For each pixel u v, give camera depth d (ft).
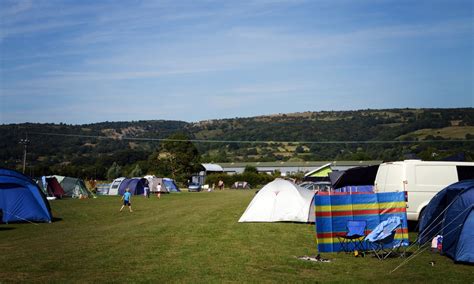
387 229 46.70
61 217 87.45
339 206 49.03
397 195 49.96
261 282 35.09
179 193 199.21
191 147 293.64
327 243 48.37
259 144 475.31
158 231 64.69
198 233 62.54
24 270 38.65
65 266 40.34
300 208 75.82
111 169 303.89
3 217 76.28
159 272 38.09
